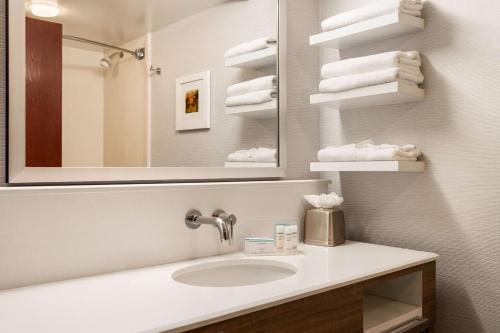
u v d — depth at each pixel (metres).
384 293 1.60
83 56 1.25
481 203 1.50
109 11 1.31
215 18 1.59
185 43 1.49
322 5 2.00
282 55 1.80
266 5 1.75
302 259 1.43
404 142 1.71
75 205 1.17
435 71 1.62
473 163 1.52
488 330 1.49
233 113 1.63
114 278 1.17
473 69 1.52
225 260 1.42
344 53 1.90
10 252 1.07
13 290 1.06
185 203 1.41
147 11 1.40
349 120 1.89
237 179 1.64
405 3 1.55
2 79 1.11
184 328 0.84
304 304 1.08
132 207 1.28
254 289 1.06
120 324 0.82
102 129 1.29
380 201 1.79
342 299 1.18
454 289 1.57
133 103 1.35
